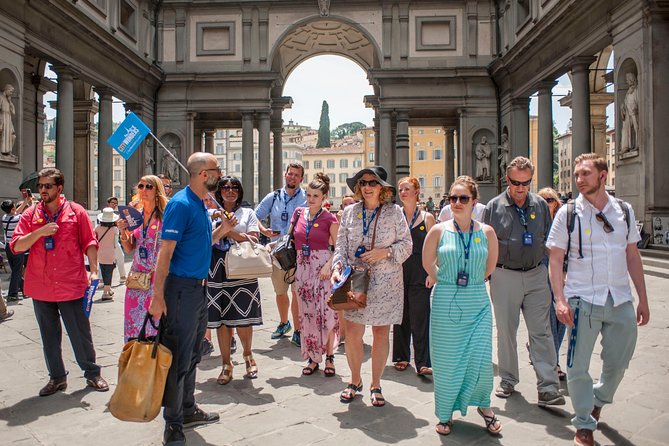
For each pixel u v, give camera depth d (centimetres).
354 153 9606
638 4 1400
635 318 387
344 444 395
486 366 411
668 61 1359
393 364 609
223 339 546
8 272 1384
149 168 2625
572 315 394
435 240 434
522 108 2423
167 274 391
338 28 3034
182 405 406
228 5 2691
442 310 420
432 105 2636
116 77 2270
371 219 488
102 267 1055
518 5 2353
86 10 1994
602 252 389
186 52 2711
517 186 480
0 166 1510
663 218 1359
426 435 411
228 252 543
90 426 434
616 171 1539
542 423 434
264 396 503
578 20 1744
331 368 570
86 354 521
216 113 3102
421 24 2667
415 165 7425
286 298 742
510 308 491
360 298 458
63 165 1883
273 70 2870
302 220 599
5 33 1523
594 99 2552
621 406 463
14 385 538
